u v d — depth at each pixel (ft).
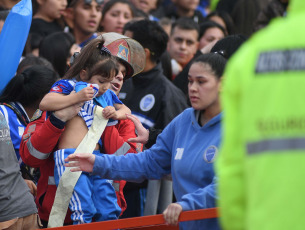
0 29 71.92
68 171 50.60
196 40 90.12
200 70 44.16
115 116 52.60
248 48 28.68
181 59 89.92
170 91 68.69
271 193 26.55
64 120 50.08
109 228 45.34
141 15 95.14
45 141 50.31
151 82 68.80
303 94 26.91
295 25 27.89
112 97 54.85
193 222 44.98
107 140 53.01
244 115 27.89
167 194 64.90
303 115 26.81
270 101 27.25
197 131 45.06
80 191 50.55
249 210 27.35
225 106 29.07
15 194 50.75
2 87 59.31
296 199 26.25
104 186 52.03
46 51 76.02
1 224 49.98
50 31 89.20
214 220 44.21
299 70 27.17
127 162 47.83
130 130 56.08
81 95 49.73
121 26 91.40
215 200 42.01
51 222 50.44
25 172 58.03
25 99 59.00
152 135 62.69
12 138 57.26
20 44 60.95
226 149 28.99
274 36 28.07
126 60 59.06
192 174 44.27
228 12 111.96
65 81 51.67
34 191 56.75
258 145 27.20
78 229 45.60
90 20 90.99
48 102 50.06
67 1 95.04
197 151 44.47
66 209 50.65
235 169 28.84
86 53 52.06
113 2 91.76
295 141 26.73
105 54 52.70
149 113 67.87
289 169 26.50
